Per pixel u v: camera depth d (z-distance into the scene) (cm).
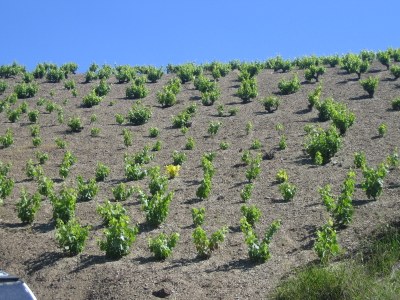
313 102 2603
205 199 1453
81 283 905
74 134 2462
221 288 845
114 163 1978
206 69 4225
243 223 1006
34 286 913
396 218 1023
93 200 1479
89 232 1190
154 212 1216
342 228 1052
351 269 751
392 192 1257
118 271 934
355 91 2947
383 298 665
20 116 2856
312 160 1764
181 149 2162
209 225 1209
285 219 1195
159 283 874
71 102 3212
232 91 3331
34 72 4097
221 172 1766
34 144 2242
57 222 1173
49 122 2714
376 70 3494
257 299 787
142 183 1670
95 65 4200
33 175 1741
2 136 2378
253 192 1479
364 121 2281
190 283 873
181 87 3556
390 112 2388
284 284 779
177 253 1036
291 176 1614
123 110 2955
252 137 2250
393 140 1909
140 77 3709
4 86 3497
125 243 1012
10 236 1154
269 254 953
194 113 2770
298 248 1007
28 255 1046
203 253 995
